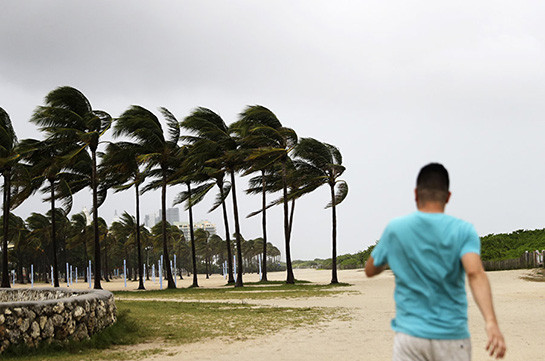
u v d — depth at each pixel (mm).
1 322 7512
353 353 7719
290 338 9383
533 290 21078
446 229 2590
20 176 30109
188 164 33000
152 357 7551
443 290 2545
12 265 97312
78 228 73875
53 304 8141
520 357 7184
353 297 20406
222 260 129125
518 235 50719
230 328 10852
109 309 9961
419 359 2543
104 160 32031
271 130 31719
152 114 32312
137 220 38406
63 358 7352
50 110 27344
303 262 194750
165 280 80938
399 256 2654
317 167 33781
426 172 2770
